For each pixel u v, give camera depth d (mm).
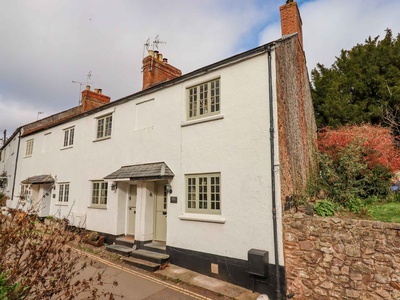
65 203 13508
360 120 13828
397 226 4992
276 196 6383
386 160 8734
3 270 3023
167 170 8812
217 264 7188
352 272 5324
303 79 10445
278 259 6113
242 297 6055
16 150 20172
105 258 8883
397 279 4855
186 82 9031
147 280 7043
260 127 6941
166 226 9312
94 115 12805
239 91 7520
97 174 11961
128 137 10773
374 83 14898
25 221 3186
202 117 8367
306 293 5742
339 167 8086
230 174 7312
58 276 3205
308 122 11281
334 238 5617
